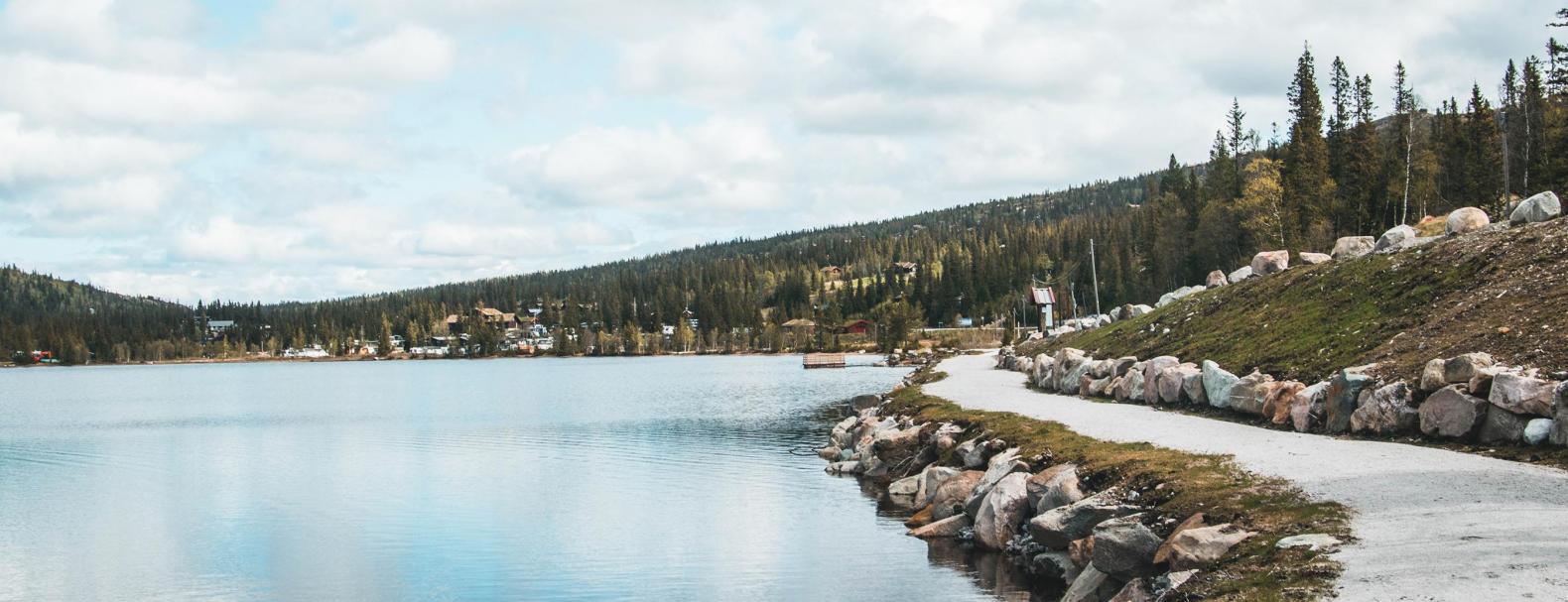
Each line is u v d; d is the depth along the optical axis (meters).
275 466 46.62
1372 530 14.38
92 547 29.11
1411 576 12.04
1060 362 45.31
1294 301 38.84
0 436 65.44
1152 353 44.06
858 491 34.34
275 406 94.12
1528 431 20.12
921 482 32.50
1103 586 17.59
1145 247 162.00
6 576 26.06
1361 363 28.44
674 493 35.31
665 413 71.62
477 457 47.84
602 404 83.62
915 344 183.38
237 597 23.80
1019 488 23.77
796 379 120.12
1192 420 30.08
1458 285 31.19
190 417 81.81
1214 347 38.75
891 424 41.72
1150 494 19.12
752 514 30.80
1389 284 34.38
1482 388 21.72
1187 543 15.32
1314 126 106.31
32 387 149.00
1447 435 21.98
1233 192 128.25
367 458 48.94
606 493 35.84
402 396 106.88
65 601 23.92
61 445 58.94
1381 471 18.77
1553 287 26.98
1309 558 13.38
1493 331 25.42
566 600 22.25
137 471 45.97
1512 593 11.15
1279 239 101.38
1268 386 28.91
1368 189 103.00
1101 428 28.36
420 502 35.19
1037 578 21.23
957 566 22.80
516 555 26.56
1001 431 30.11
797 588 22.12
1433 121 121.31
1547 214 33.88
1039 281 198.88
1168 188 166.25
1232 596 12.62
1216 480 18.81
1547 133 86.25
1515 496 16.08
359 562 26.61
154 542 29.81
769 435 54.22
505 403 89.06
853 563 23.77
